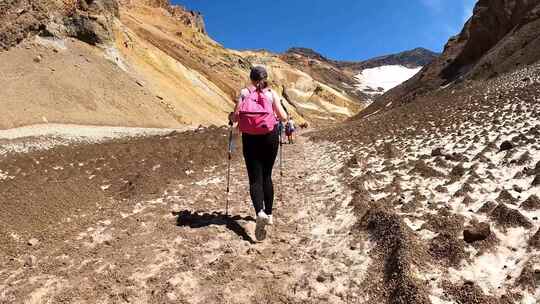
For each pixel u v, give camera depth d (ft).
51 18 157.79
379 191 26.07
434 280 14.39
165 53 266.57
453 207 21.09
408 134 53.31
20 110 119.24
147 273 16.92
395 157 38.34
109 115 143.43
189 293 15.31
